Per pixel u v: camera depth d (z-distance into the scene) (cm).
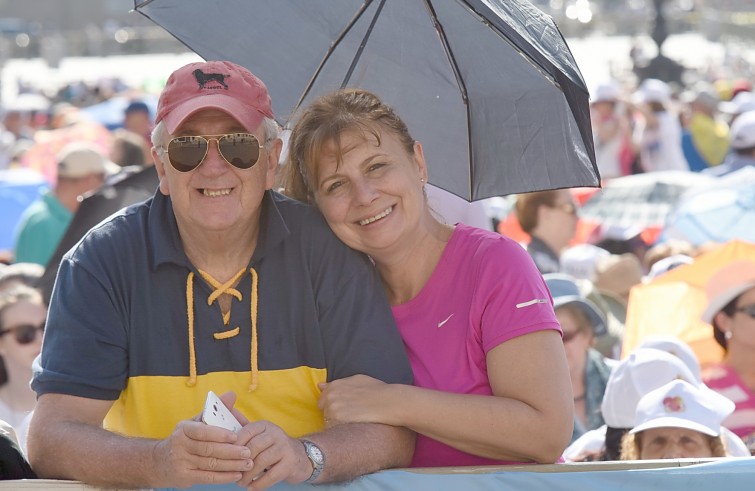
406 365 443
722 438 591
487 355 439
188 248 436
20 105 3256
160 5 557
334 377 441
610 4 11294
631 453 604
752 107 2184
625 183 1423
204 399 430
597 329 773
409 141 458
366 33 544
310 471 399
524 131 529
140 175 805
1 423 449
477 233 462
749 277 732
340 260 450
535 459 433
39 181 1444
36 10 11250
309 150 447
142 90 4322
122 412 441
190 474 377
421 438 448
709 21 8806
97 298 428
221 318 434
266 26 548
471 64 531
